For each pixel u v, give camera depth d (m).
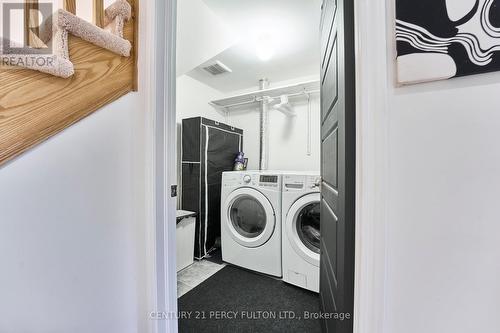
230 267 2.12
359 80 0.54
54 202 0.67
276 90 2.51
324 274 1.15
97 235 0.77
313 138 2.64
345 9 0.64
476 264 0.43
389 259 0.50
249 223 2.16
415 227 0.47
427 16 0.45
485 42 0.41
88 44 0.73
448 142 0.45
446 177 0.45
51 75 0.65
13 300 0.60
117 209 0.83
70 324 0.71
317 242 1.79
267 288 1.77
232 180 2.15
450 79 0.44
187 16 1.44
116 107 0.83
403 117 0.48
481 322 0.43
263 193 1.94
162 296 0.91
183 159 2.37
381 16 0.51
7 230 0.59
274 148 2.88
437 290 0.46
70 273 0.71
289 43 1.95
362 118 0.53
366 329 0.52
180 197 2.44
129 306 0.87
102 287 0.79
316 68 2.44
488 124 0.42
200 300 1.61
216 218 2.47
